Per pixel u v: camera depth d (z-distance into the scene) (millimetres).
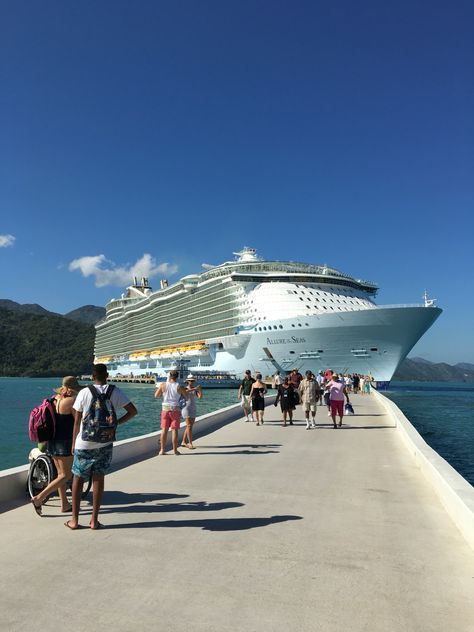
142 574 4770
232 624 3854
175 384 11969
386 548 5520
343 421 19531
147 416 36344
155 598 4273
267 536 5891
